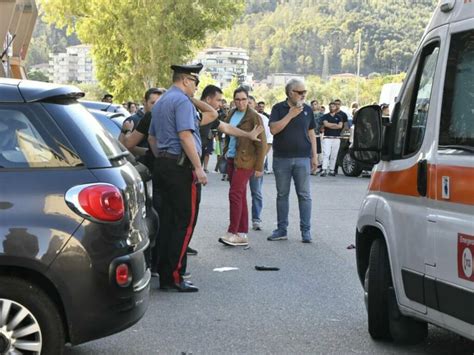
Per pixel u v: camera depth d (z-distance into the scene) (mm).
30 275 4922
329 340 6355
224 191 17891
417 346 6199
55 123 5086
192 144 7676
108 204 4980
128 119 9453
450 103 5094
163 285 8055
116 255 4996
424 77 5570
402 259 5594
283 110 10906
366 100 110250
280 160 10992
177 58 49125
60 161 5012
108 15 49250
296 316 7121
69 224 4887
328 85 120500
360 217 6375
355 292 8086
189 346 6168
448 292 4953
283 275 8914
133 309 5141
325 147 22484
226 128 9375
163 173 7805
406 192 5574
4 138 5016
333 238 11523
